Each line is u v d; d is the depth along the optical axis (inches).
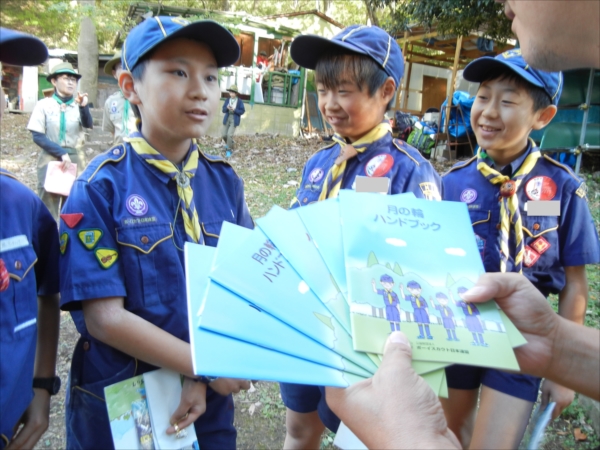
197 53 52.3
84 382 53.7
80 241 49.3
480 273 37.8
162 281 52.6
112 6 431.5
